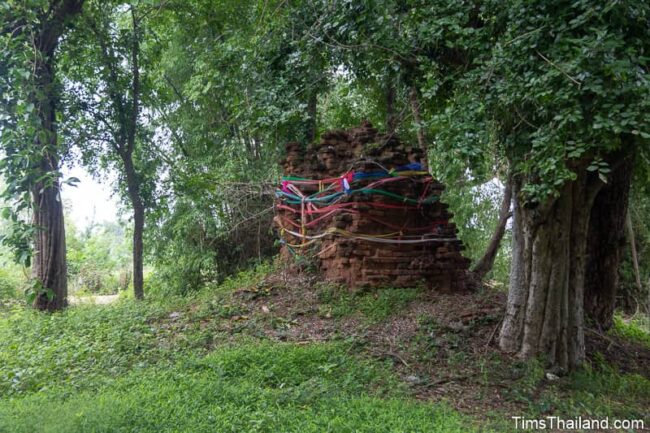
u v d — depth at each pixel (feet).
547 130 18.51
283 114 28.04
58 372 23.67
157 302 37.70
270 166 46.60
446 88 26.84
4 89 32.78
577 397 22.77
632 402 23.16
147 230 56.80
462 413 20.49
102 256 89.45
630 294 54.24
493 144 30.89
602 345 29.86
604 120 16.66
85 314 34.37
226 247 53.78
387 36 26.17
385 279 32.76
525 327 25.64
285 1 30.63
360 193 33.12
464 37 23.71
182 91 52.11
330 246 34.24
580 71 17.40
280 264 39.01
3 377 23.03
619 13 18.25
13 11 34.09
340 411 18.81
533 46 19.27
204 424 17.19
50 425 16.40
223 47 36.32
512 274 26.84
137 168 49.26
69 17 37.35
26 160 32.07
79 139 42.88
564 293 25.38
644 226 57.36
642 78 16.79
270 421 17.67
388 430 17.58
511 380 23.75
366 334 27.81
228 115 49.21
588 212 25.84
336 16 27.12
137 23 44.34
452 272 34.04
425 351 26.02
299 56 28.37
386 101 41.29
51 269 38.37
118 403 18.40
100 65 42.39
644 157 23.13
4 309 54.85
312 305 31.81
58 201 37.55
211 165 52.31
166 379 21.67
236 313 31.65
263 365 22.97
